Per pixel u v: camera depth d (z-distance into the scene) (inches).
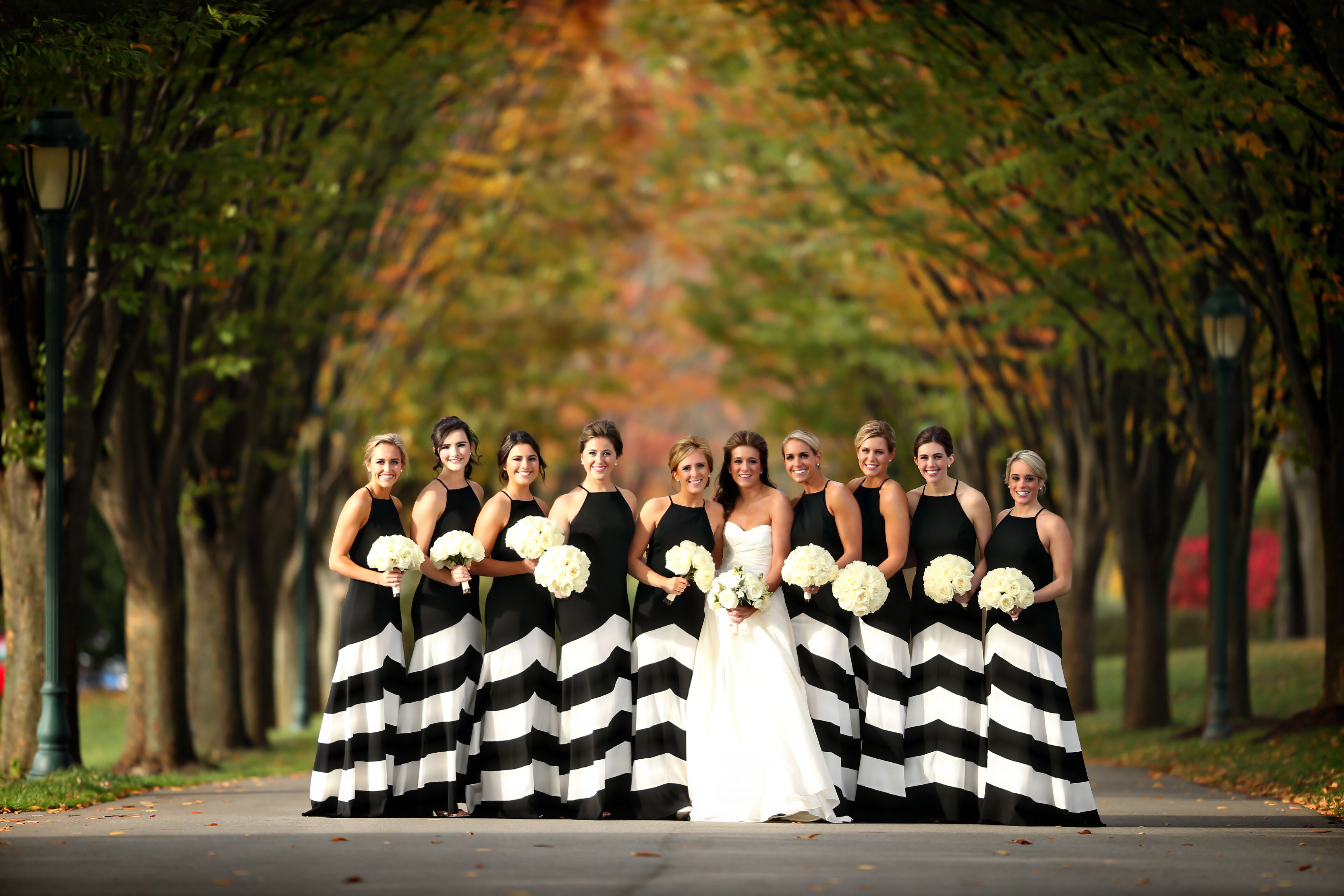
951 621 1070.4
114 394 1483.8
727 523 1087.6
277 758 2015.3
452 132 2158.0
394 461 1082.1
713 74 2546.8
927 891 746.2
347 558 1069.8
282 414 2347.4
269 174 1555.1
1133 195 1525.6
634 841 908.0
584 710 1051.9
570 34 2546.8
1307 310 1603.1
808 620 1077.1
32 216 1411.2
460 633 1061.1
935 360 2763.3
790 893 737.0
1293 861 852.6
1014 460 1079.0
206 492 2052.2
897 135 1782.7
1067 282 1835.6
